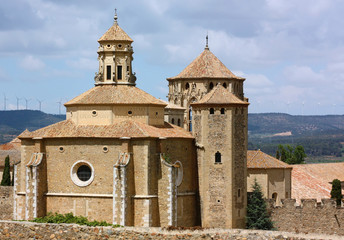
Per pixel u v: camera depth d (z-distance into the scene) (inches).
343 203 4399.6
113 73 4188.0
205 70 4803.2
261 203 4168.3
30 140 3998.5
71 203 3860.7
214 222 4055.1
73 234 3260.3
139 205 3777.1
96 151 3841.0
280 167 4621.1
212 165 4065.0
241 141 4119.1
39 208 3887.8
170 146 3969.0
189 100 4795.8
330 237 3191.4
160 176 3838.6
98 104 3961.6
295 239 3161.9
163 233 3289.9
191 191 4116.6
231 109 4060.0
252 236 3223.4
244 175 4128.9
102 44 4222.4
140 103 3991.1
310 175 5310.0
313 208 4261.8
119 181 3722.9
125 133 3816.4
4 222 3378.4
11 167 5378.9
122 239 3240.7
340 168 5905.5
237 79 4872.0
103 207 3806.6
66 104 4055.1
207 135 4072.3
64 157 3900.1
